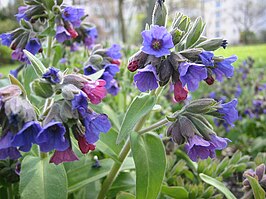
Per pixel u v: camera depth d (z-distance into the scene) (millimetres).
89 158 169
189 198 166
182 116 134
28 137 104
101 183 173
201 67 122
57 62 221
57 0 186
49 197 128
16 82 115
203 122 133
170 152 213
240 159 202
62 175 133
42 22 191
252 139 293
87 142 116
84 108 109
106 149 155
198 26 136
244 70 413
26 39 186
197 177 197
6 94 108
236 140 286
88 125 112
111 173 154
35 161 135
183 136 133
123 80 256
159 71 126
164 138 209
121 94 267
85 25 224
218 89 384
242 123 304
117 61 203
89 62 188
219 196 167
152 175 135
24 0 188
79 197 163
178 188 162
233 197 148
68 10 185
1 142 104
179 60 123
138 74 126
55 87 116
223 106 135
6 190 156
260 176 150
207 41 138
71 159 114
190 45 137
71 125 111
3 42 192
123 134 132
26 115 105
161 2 139
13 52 187
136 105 135
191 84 121
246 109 305
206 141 127
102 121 114
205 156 130
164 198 175
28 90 184
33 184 130
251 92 368
